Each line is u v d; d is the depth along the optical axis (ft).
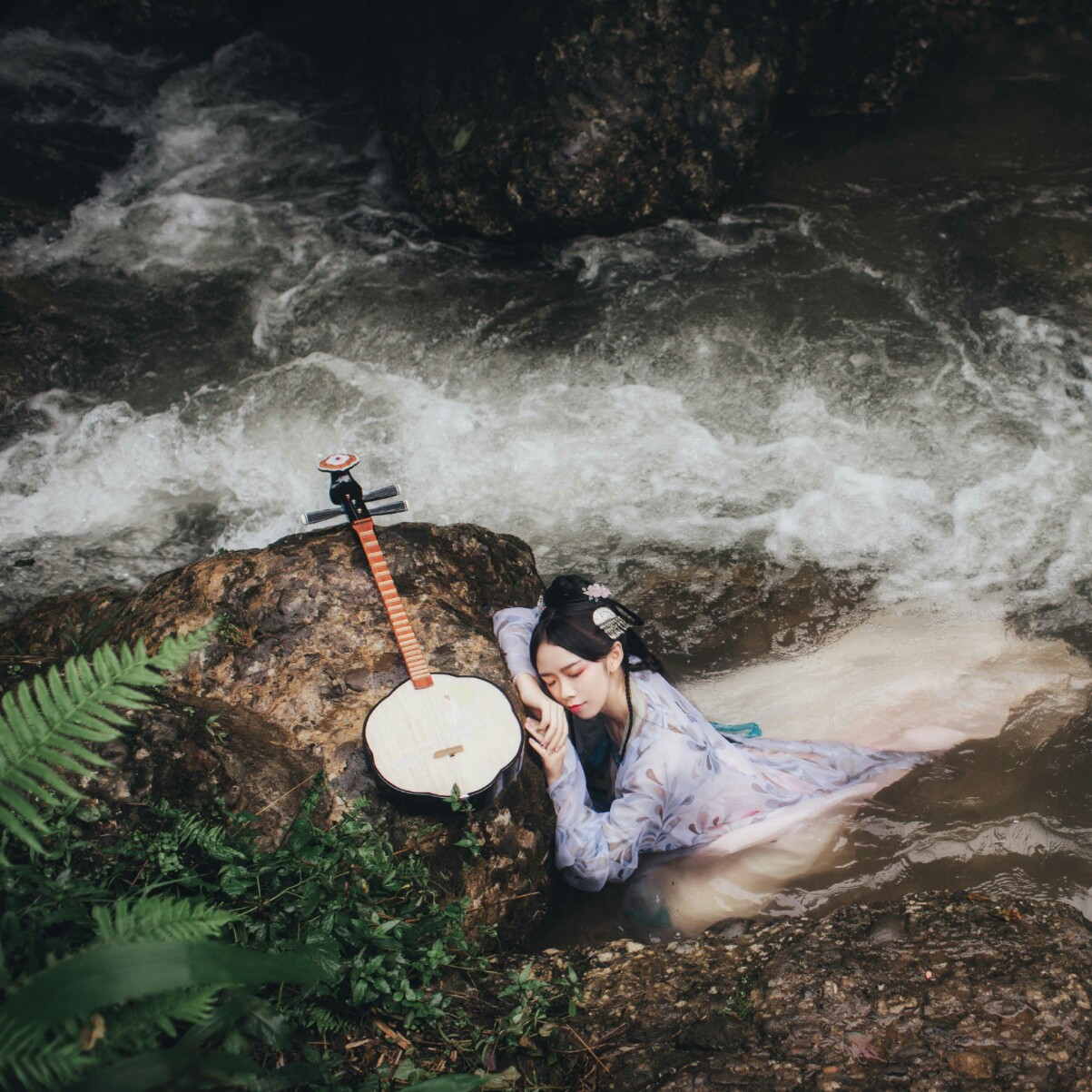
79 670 7.14
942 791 11.85
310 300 22.25
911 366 19.90
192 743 9.25
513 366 20.52
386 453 18.80
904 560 16.16
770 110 23.34
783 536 16.66
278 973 5.98
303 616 10.89
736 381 19.88
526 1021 8.50
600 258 22.82
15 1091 5.94
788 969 8.96
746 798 11.50
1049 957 8.84
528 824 10.27
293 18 28.99
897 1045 8.21
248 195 25.36
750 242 22.94
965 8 26.84
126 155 26.58
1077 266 21.71
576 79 22.11
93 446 19.15
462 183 23.09
